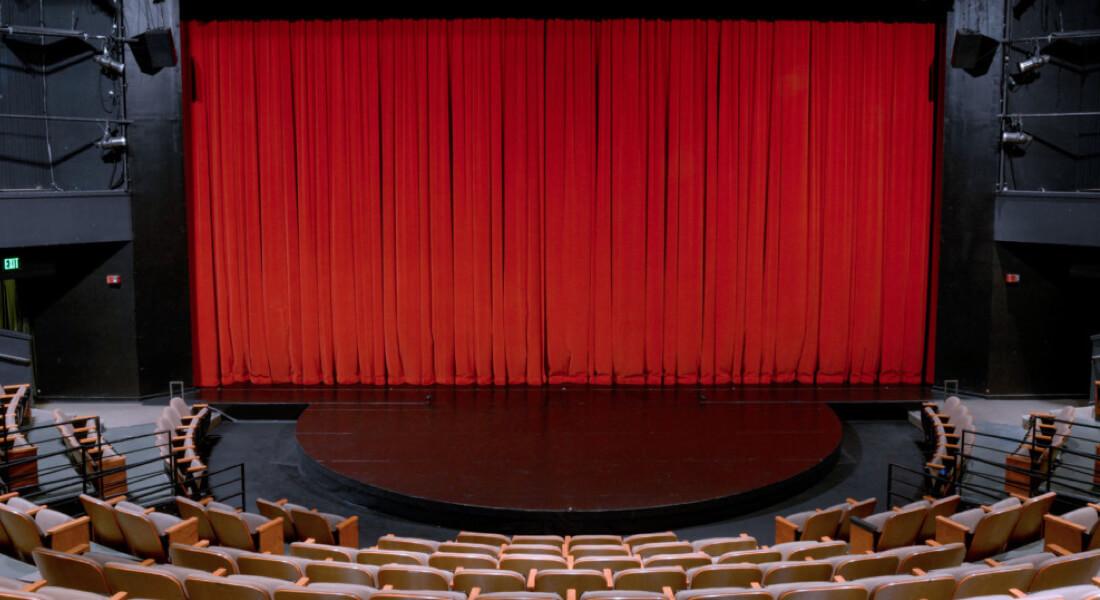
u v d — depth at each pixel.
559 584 4.48
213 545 5.73
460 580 4.48
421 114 9.80
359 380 10.19
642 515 6.83
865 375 10.11
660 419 8.90
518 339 10.09
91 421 7.95
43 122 9.08
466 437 8.37
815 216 9.91
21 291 9.39
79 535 4.95
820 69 9.76
